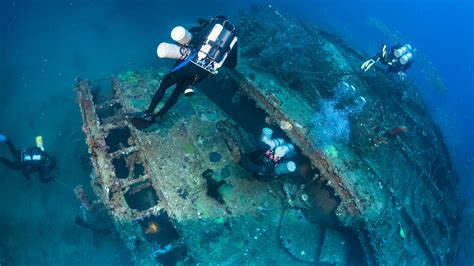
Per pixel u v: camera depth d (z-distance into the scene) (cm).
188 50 331
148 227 490
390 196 554
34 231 560
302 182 566
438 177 736
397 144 662
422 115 829
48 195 601
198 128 534
